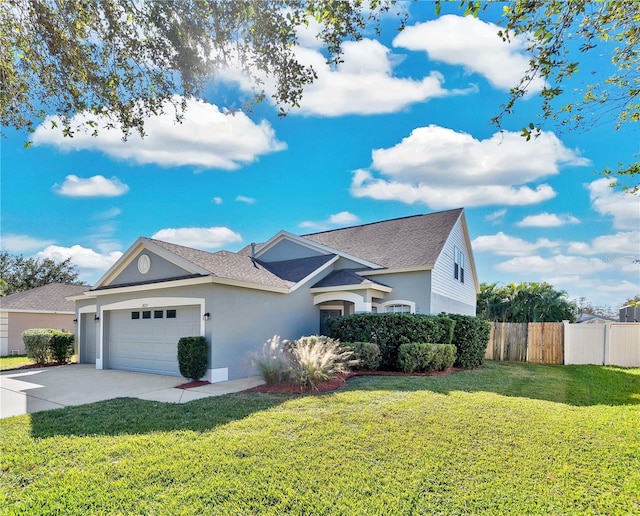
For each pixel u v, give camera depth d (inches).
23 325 922.1
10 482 188.1
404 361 478.9
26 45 230.7
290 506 164.4
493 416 280.5
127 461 207.9
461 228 839.7
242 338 496.7
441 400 325.4
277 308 561.0
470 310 927.0
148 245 543.8
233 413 295.0
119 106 247.3
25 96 246.8
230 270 529.7
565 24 159.6
